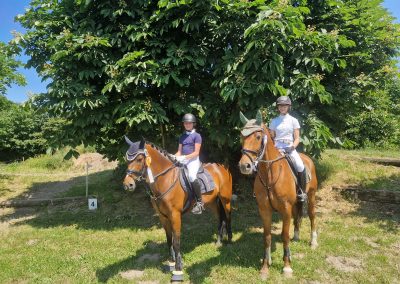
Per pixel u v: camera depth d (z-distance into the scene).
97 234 6.92
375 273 4.79
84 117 6.96
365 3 7.32
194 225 7.30
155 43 6.58
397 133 15.64
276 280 4.62
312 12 7.18
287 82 6.52
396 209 7.60
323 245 5.77
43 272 5.13
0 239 6.84
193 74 7.43
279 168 4.61
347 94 7.00
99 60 6.73
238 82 6.00
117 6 6.88
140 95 6.98
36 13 7.55
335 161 10.86
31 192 11.75
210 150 8.18
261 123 4.33
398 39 7.17
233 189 9.06
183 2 6.09
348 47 7.07
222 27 6.39
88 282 4.77
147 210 8.53
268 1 6.40
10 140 19.12
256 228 6.89
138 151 4.45
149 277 4.87
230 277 4.77
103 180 12.37
